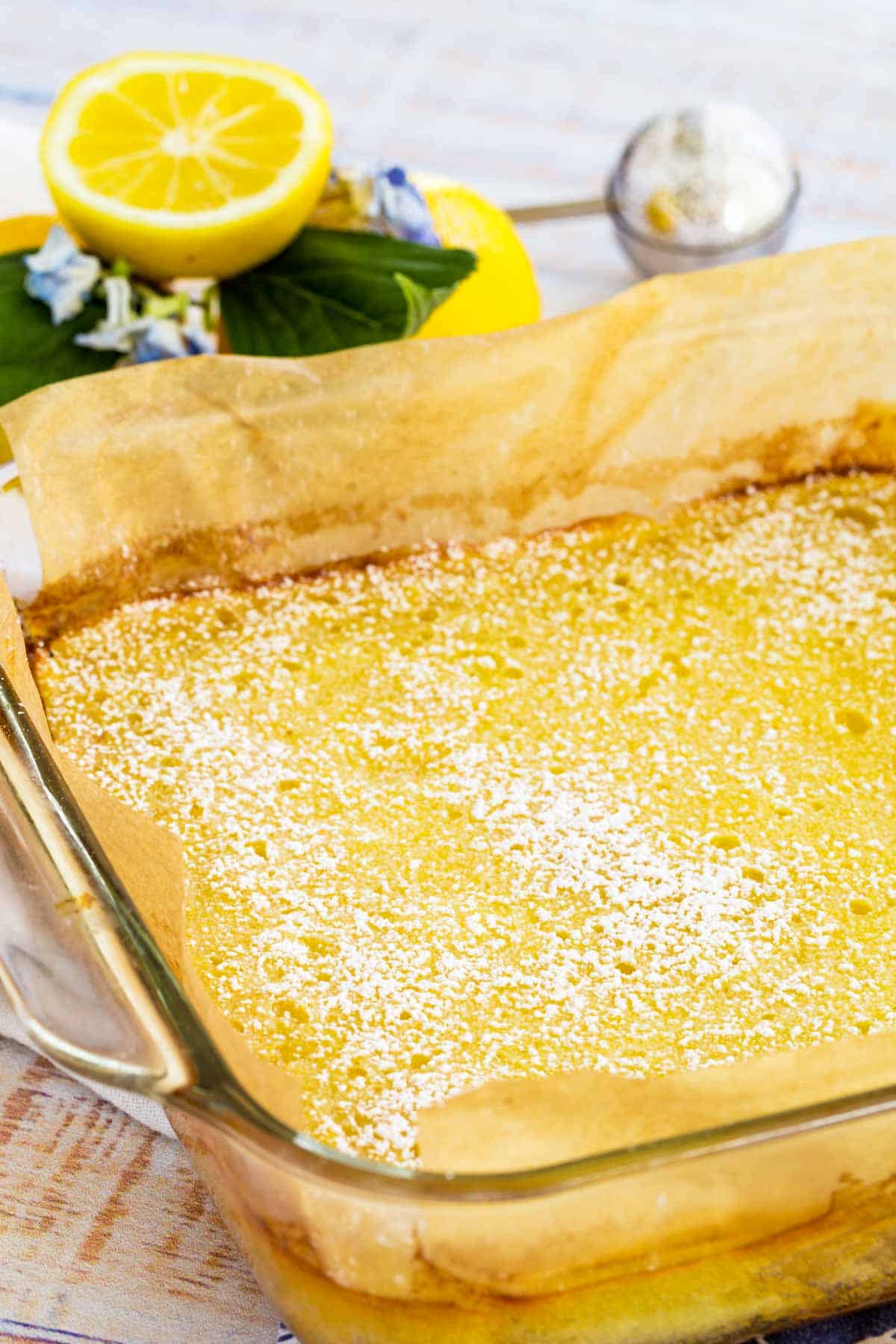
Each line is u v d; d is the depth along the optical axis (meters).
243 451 0.63
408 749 0.62
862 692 0.63
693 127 0.72
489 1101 0.54
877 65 0.82
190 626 0.64
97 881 0.55
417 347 0.64
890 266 0.65
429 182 0.70
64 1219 0.57
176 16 0.83
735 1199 0.54
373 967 0.59
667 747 0.62
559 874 0.60
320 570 0.65
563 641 0.64
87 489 0.63
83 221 0.66
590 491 0.66
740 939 0.59
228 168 0.67
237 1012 0.58
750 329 0.65
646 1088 0.55
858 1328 0.56
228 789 0.61
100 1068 0.52
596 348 0.64
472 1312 0.54
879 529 0.66
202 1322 0.56
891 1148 0.53
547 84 0.81
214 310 0.68
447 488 0.65
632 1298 0.54
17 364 0.67
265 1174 0.53
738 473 0.66
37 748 0.57
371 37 0.83
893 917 0.60
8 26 0.82
